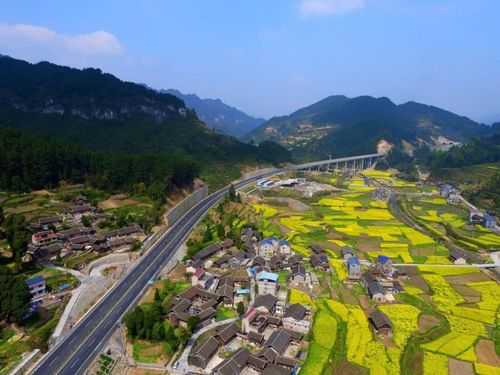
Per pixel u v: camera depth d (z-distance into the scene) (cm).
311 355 7969
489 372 7712
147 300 9688
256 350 8025
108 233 12925
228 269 12056
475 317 10019
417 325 9438
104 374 7075
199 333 8500
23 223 11050
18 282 8369
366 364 7800
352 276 12006
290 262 12712
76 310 9031
